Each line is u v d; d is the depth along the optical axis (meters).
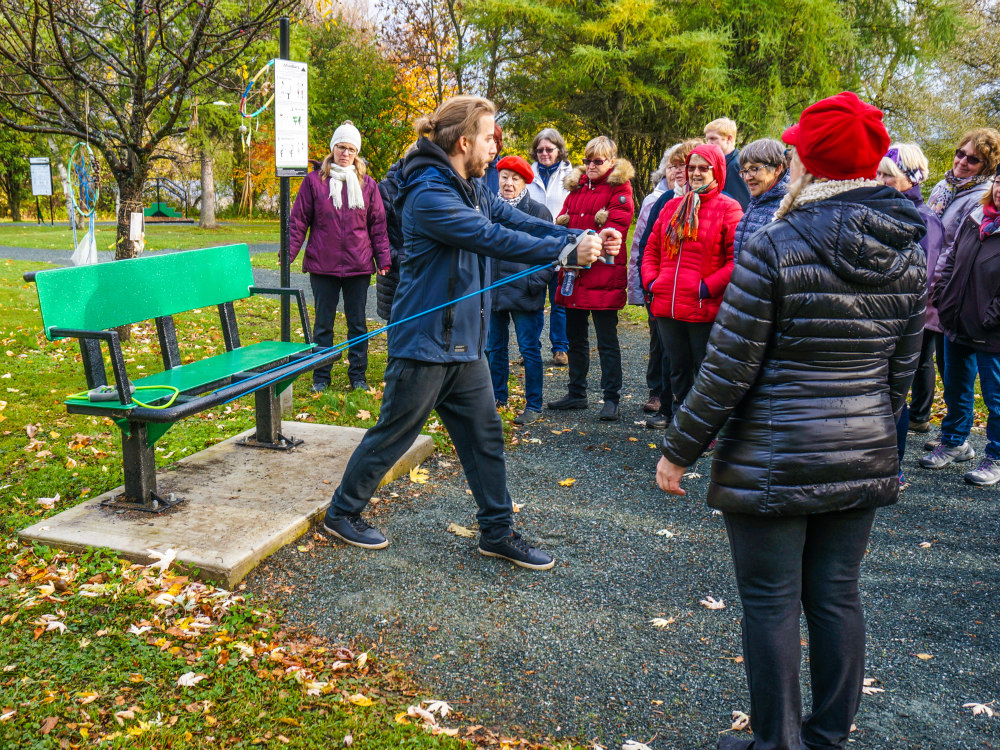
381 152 22.52
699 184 4.45
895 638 2.93
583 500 4.18
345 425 5.17
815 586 2.08
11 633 2.66
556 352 7.48
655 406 5.83
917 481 4.58
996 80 27.02
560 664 2.70
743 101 20.00
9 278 11.54
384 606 3.01
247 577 3.15
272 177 36.31
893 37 22.44
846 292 1.91
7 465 4.21
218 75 7.10
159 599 2.85
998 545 3.73
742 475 1.98
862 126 1.88
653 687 2.59
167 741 2.20
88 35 6.30
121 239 6.89
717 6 20.27
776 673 1.98
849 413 1.97
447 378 3.19
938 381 6.99
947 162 24.77
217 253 4.36
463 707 2.46
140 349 7.24
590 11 20.67
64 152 19.48
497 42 22.00
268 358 4.16
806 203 1.95
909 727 2.43
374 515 3.83
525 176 5.32
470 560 3.42
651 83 20.75
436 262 3.03
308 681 2.50
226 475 4.01
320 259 5.78
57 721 2.26
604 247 2.82
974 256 4.40
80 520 3.41
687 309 4.53
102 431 4.80
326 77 23.72
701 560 3.51
